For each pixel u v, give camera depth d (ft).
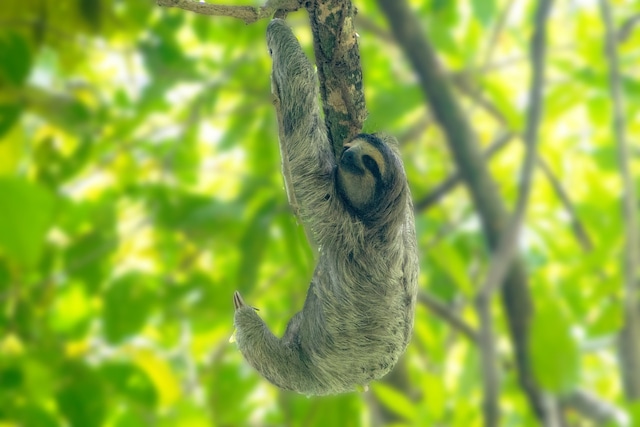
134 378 33.50
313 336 26.68
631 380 39.19
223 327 42.47
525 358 41.19
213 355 43.39
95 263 37.11
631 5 56.03
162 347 44.09
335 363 25.89
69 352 35.65
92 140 40.01
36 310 35.45
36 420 31.19
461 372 41.32
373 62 52.19
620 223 40.65
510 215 44.52
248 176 41.88
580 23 51.34
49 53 42.47
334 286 25.14
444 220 50.62
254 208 38.24
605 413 38.60
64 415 31.22
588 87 47.65
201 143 49.49
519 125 46.70
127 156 45.39
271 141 41.68
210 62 48.67
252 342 28.81
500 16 52.60
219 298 39.04
